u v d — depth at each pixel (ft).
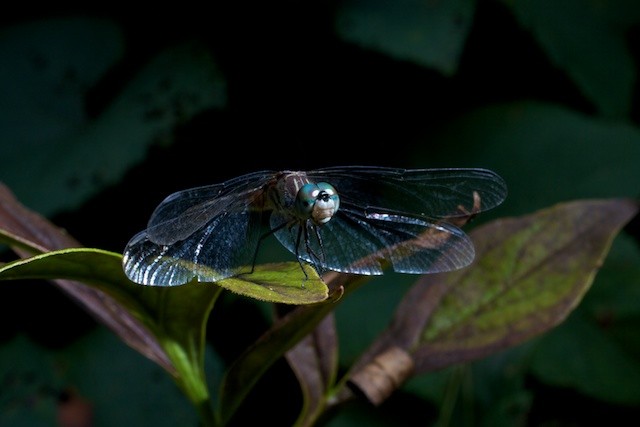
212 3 1.80
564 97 1.90
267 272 1.33
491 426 1.68
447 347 1.40
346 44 1.78
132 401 1.73
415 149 1.82
